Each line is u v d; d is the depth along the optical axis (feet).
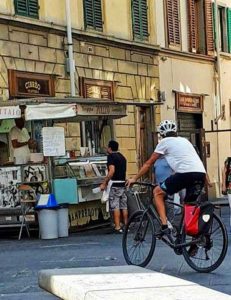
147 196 54.85
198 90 98.94
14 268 37.55
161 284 19.35
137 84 85.25
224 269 34.01
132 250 35.06
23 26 67.10
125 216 54.95
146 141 87.30
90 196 56.90
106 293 17.85
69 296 19.30
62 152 53.93
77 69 74.49
